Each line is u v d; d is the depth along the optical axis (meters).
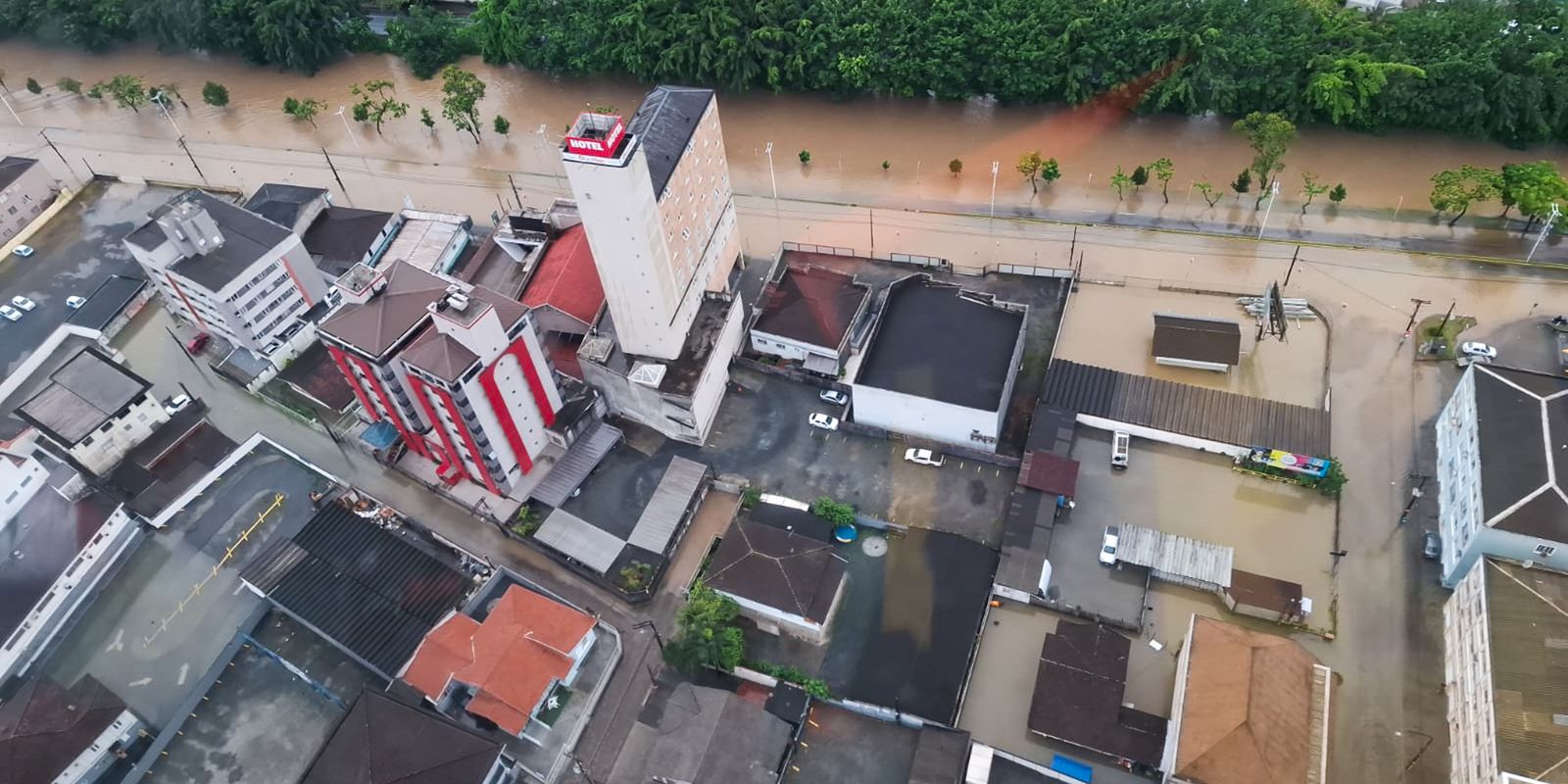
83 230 156.62
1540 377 98.88
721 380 120.88
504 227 141.50
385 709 89.00
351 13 188.38
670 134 113.75
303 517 113.94
